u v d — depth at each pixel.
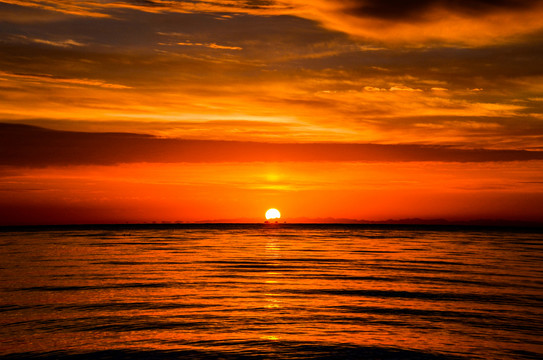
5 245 67.06
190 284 28.41
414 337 17.31
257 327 18.44
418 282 29.83
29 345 16.25
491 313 21.05
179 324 18.83
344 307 22.03
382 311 21.28
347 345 16.41
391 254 53.03
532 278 32.19
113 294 24.97
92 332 17.75
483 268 38.56
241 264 40.16
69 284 28.20
